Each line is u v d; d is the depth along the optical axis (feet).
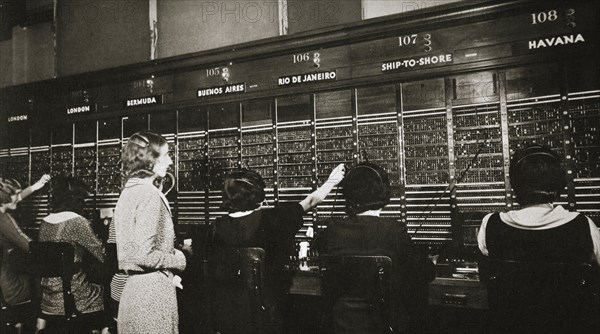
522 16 9.18
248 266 6.74
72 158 14.80
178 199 12.96
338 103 11.06
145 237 5.98
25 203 15.21
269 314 6.76
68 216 9.26
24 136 15.61
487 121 9.59
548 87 9.03
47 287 9.18
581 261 5.28
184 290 11.76
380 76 10.48
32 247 8.89
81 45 16.11
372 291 5.95
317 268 9.44
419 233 10.09
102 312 9.48
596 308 5.14
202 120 12.82
